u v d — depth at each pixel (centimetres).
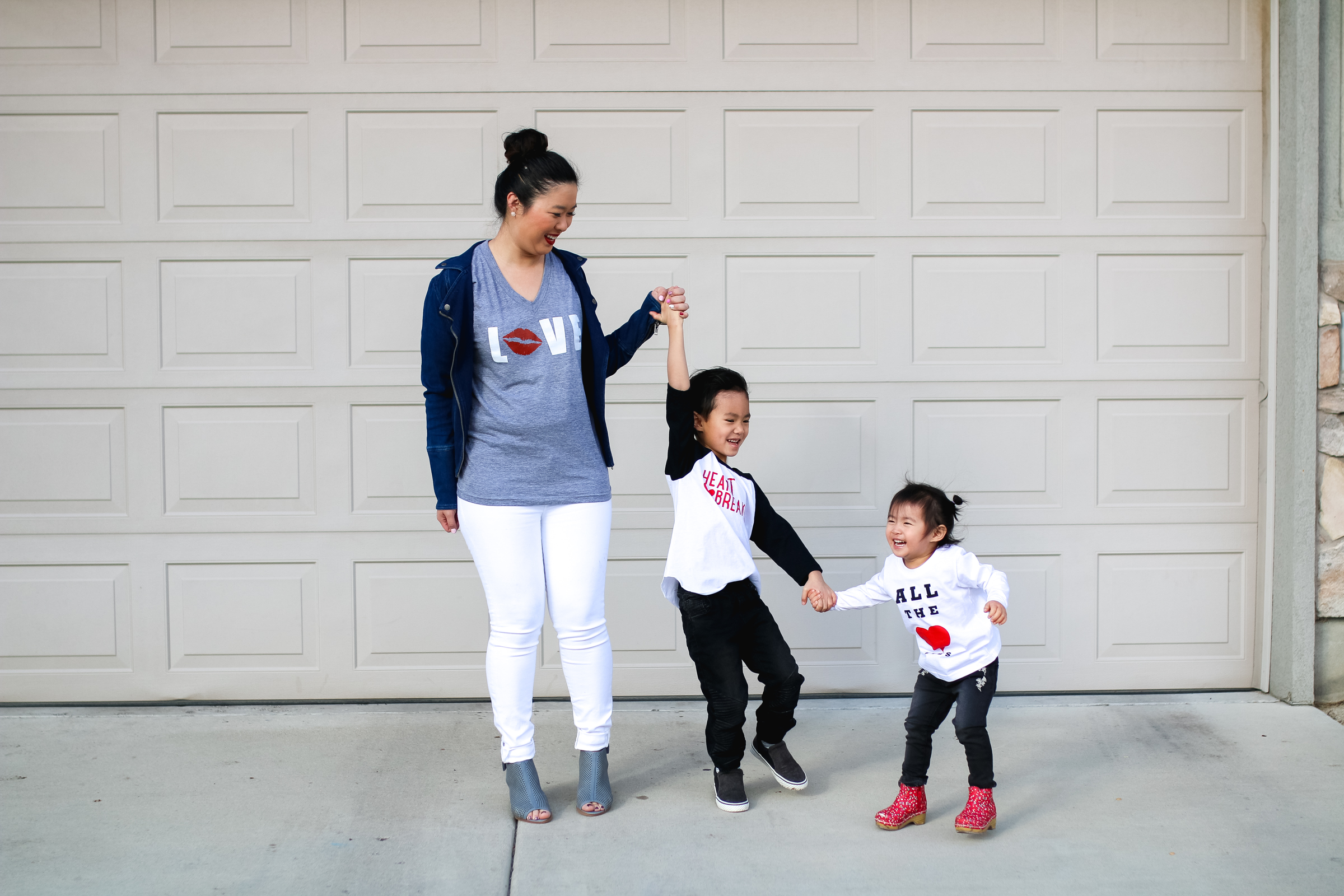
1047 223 365
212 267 357
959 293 366
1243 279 368
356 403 360
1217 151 366
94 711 357
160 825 271
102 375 357
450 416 270
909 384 367
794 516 368
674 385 278
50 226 354
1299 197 350
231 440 359
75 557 360
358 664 365
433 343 262
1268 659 370
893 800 289
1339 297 354
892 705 364
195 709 360
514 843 263
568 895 238
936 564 269
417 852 257
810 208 363
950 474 370
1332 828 270
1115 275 368
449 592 364
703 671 278
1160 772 306
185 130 354
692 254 363
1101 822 274
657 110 360
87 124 353
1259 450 371
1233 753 320
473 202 358
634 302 363
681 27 358
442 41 355
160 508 360
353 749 324
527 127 358
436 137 357
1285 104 355
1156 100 364
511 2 354
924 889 241
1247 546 373
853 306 365
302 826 271
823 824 274
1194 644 375
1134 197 367
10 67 351
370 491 361
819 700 370
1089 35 363
